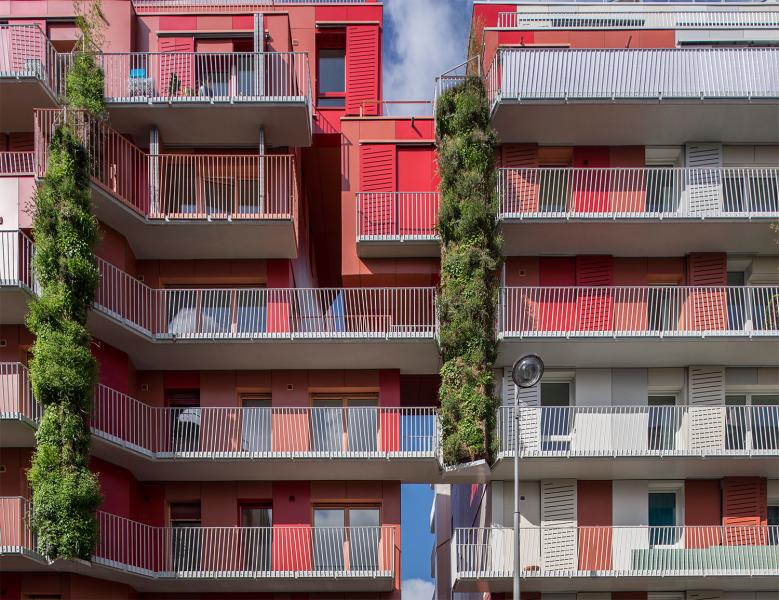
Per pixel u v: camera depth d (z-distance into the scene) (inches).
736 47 1317.7
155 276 1327.5
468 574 1201.4
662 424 1268.5
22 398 1136.2
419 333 1250.0
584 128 1302.9
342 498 1293.1
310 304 1358.3
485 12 1467.8
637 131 1310.3
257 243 1299.2
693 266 1317.7
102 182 1199.6
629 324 1286.9
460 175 1274.6
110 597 1193.4
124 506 1229.7
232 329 1286.9
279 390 1316.4
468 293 1242.0
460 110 1288.1
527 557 1225.4
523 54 1284.4
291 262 1359.5
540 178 1307.8
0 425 1095.0
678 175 1309.1
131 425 1224.8
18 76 1180.5
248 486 1293.1
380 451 1236.5
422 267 1354.6
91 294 1123.9
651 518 1280.8
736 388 1305.4
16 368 1143.6
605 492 1268.5
